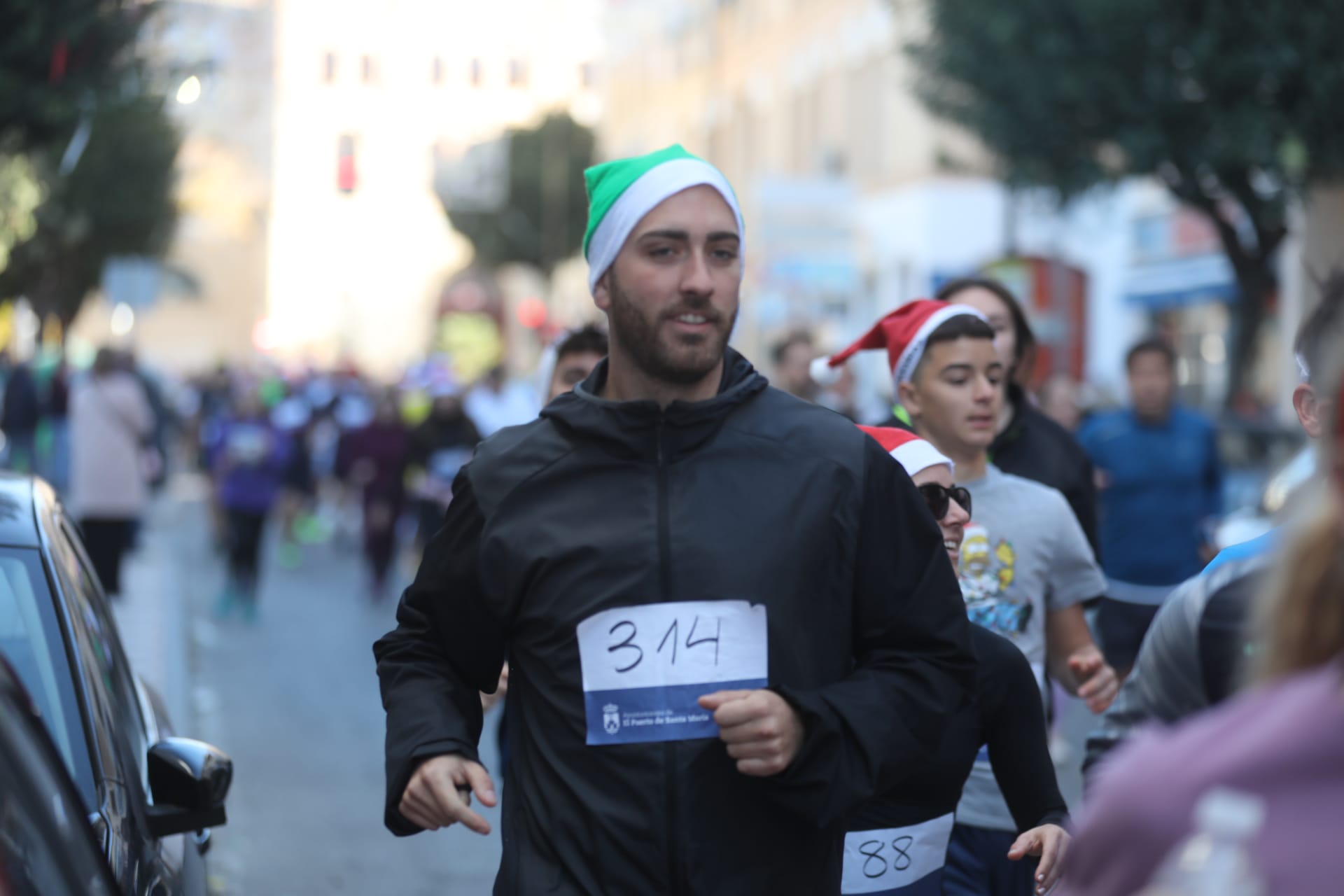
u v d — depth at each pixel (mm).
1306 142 23078
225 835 11203
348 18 118438
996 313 8062
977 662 4500
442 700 4512
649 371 4371
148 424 21109
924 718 4289
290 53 117062
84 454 20734
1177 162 24078
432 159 115438
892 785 4285
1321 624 2418
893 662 4355
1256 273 25734
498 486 4418
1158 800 2324
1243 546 4445
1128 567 12398
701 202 4363
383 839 11188
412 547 28188
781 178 33312
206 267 112188
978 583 6398
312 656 18797
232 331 113188
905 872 5250
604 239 4422
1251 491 16891
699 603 4234
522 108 119500
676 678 4227
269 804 12031
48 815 3912
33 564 5734
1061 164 25328
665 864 4176
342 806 12023
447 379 21406
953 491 5578
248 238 112500
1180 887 2258
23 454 31203
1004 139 25453
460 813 4258
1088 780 4641
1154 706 4500
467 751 4395
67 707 5277
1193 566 12414
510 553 4359
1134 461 12406
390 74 118750
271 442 22016
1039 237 41562
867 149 48969
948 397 6422
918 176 44531
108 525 20891
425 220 120812
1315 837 2240
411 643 4633
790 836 4262
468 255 105625
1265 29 22469
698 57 68438
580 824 4230
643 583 4254
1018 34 24094
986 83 25094
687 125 70188
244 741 14133
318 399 43719
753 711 4031
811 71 54188
